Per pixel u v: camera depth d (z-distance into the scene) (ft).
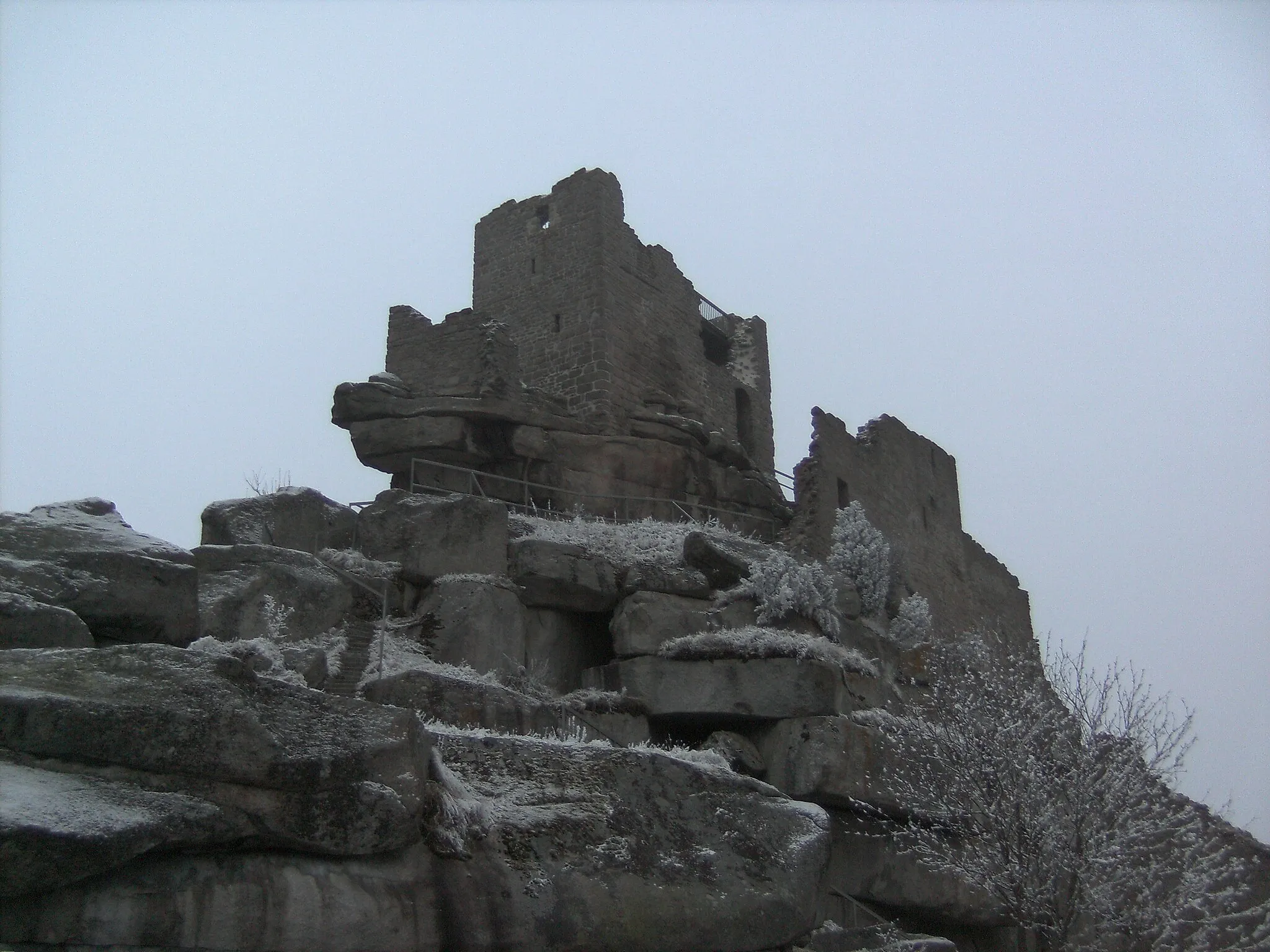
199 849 31.35
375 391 90.43
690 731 69.00
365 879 33.50
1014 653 112.37
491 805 38.24
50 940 28.66
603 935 36.94
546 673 69.51
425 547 70.54
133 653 32.96
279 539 68.23
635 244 106.83
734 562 74.38
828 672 66.18
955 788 63.62
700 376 110.73
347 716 34.88
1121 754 64.75
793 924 41.37
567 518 88.94
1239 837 76.84
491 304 106.83
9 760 30.53
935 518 108.17
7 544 46.57
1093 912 62.03
